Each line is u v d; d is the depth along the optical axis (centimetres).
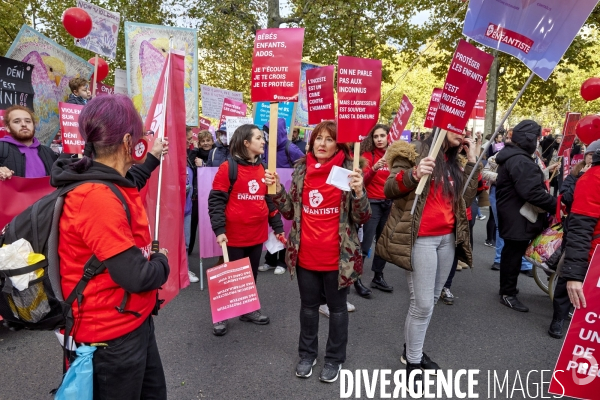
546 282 481
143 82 435
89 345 146
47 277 144
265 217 370
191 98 493
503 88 1644
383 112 2434
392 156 270
